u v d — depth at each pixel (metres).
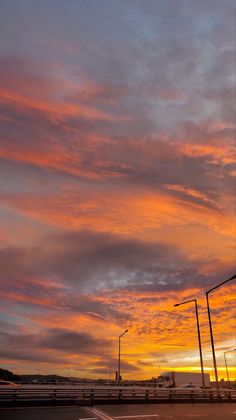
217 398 31.08
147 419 16.12
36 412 18.22
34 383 59.09
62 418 15.73
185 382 62.00
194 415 18.06
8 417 15.87
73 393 24.52
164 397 29.34
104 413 18.42
